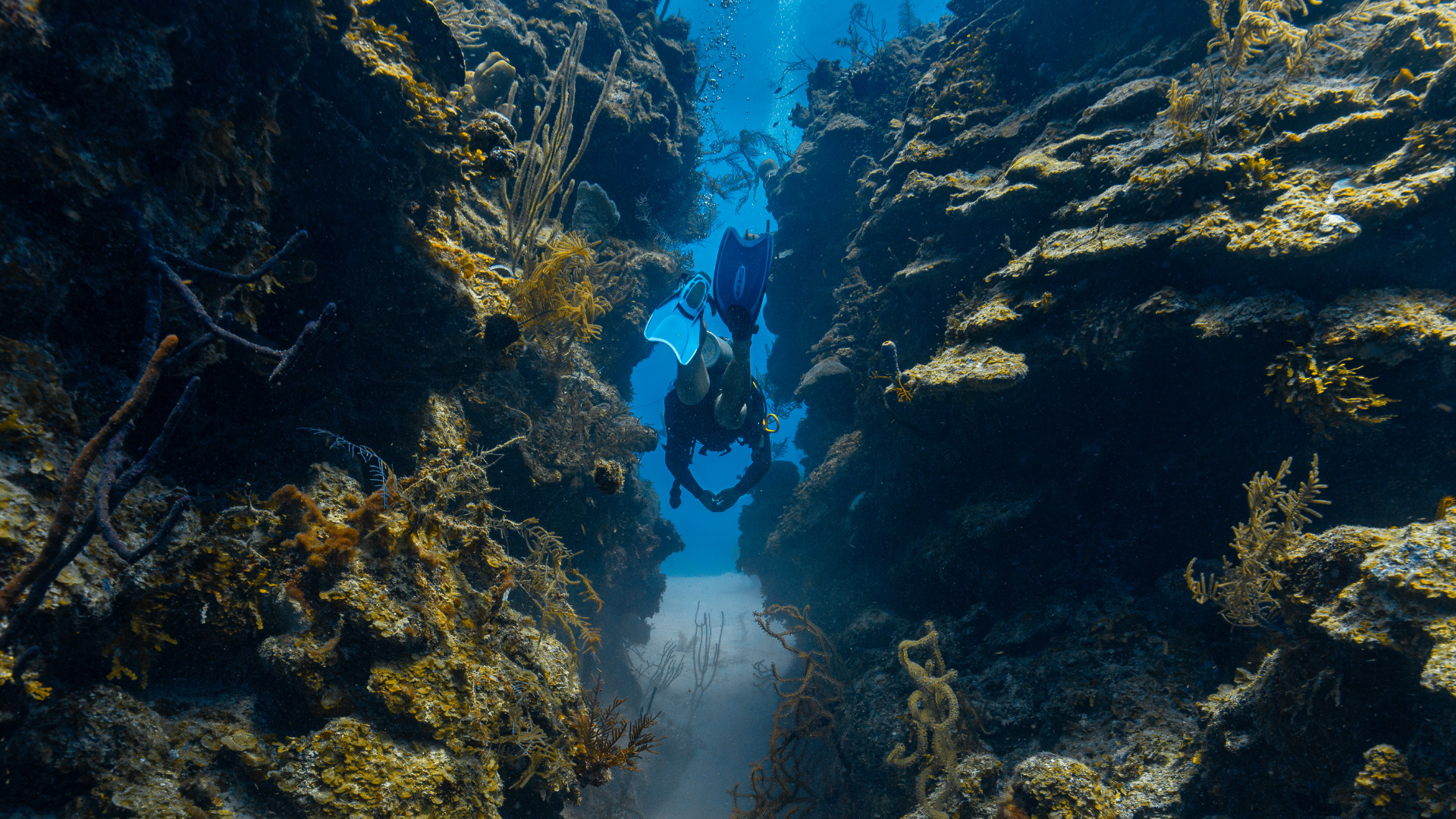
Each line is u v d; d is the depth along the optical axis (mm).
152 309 2119
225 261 2896
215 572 2850
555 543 5570
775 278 16750
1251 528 4766
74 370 2467
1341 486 5254
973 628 7734
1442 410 4656
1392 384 4789
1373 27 6402
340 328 3977
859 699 8094
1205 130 6535
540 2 11562
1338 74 6320
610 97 11453
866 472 11773
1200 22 8070
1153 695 5641
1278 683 4066
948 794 5656
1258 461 5895
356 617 3139
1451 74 5055
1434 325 4496
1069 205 7320
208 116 2725
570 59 7180
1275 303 5297
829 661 9539
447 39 4367
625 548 12352
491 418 6773
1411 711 3389
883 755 7148
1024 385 7355
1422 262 4906
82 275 2412
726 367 5668
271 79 3074
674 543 16922
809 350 14648
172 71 2510
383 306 4086
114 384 2600
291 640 3018
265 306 3584
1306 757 3848
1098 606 6754
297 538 3170
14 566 1958
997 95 10695
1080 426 7488
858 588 11328
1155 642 6082
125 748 2373
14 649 2016
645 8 14117
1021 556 7660
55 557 1722
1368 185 5250
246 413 3504
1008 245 8016
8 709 1982
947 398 8125
